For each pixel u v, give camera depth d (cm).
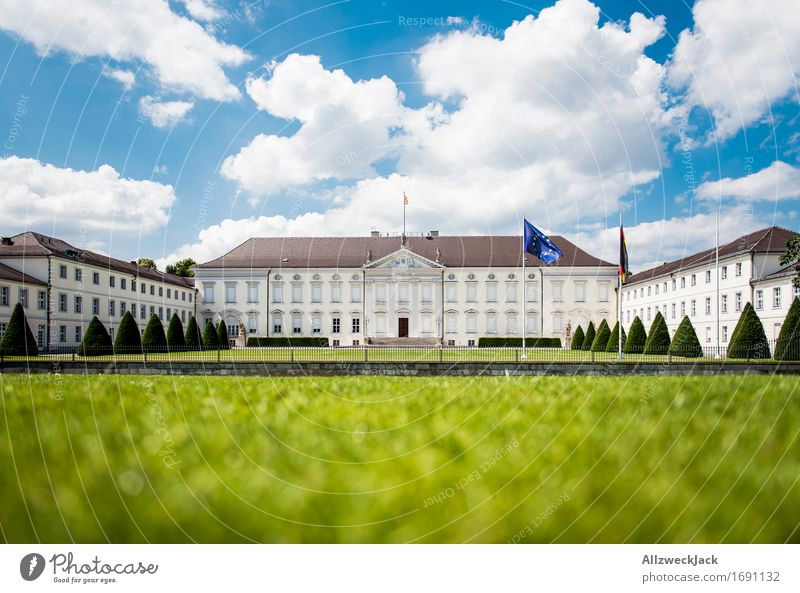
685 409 511
